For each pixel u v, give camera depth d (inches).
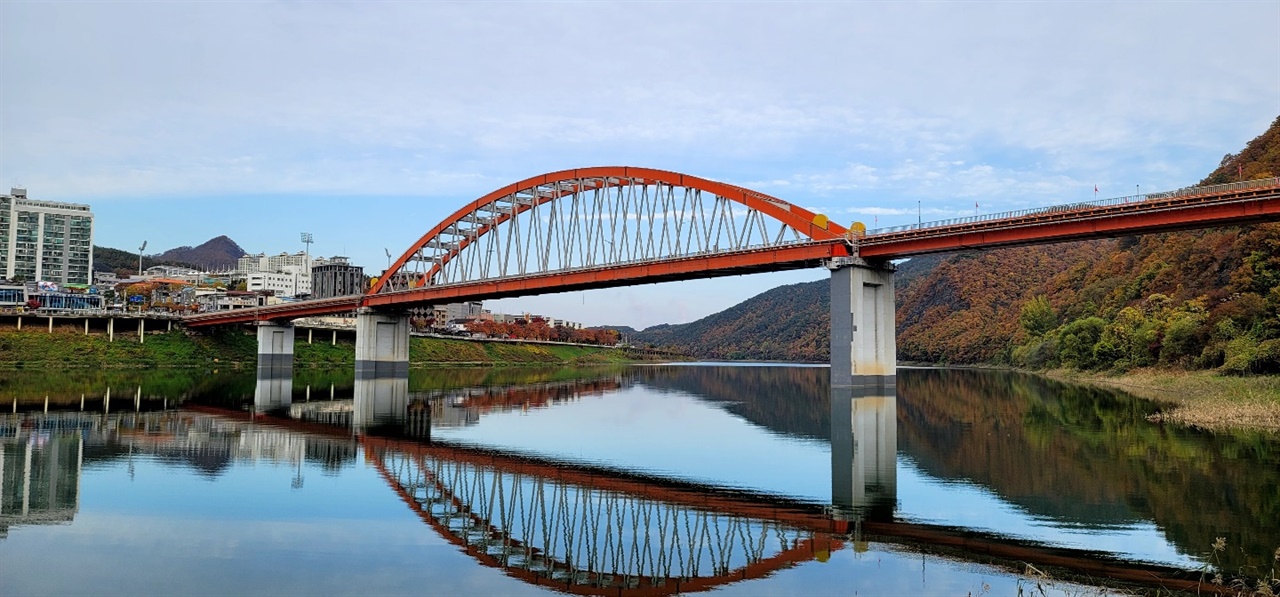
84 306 7303.2
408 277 6186.0
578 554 959.6
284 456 1674.5
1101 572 864.3
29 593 812.0
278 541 1007.0
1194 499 1191.6
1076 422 2213.3
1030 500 1219.9
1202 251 4778.5
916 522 1099.9
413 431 2175.2
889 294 3528.5
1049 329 6924.2
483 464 1609.3
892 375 3484.3
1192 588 808.3
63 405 2716.5
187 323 6254.9
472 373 6141.7
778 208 3673.7
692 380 5300.2
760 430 2224.4
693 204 4047.7
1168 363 3831.2
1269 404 2283.5
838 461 1637.6
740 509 1192.8
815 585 838.5
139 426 2154.3
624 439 2028.8
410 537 1029.8
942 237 3206.2
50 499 1230.9
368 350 5541.3
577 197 4741.6
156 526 1074.7
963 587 827.4
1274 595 768.9
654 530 1068.5
